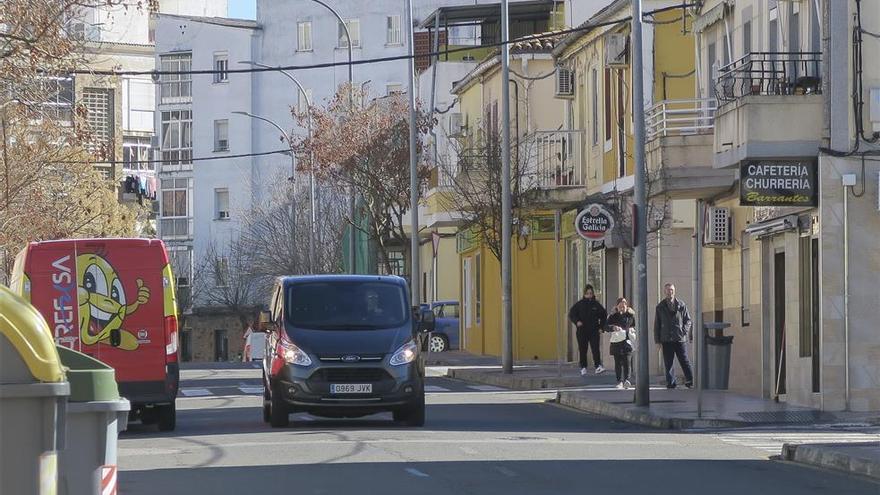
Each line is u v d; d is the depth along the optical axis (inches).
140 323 978.7
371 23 3794.3
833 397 1067.3
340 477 668.7
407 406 960.3
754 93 1096.8
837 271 1070.4
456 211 2108.8
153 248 983.6
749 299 1293.1
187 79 3978.8
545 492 613.3
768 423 1002.7
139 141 4264.3
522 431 935.7
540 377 1530.5
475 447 812.0
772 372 1220.5
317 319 982.4
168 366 978.1
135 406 989.8
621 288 1616.6
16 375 284.2
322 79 3848.4
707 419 989.8
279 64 3892.7
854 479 685.3
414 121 1968.5
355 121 2450.8
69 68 1111.6
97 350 972.6
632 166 1566.2
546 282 2028.8
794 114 1080.2
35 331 285.7
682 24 1496.1
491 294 2255.2
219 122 3939.5
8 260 1740.9
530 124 2044.8
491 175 1803.6
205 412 1187.3
